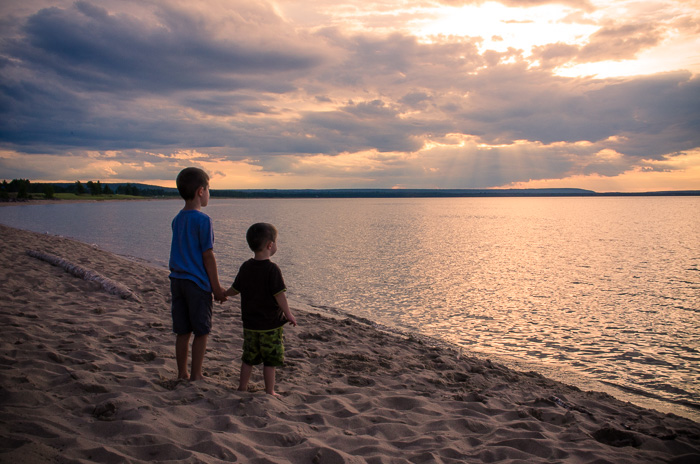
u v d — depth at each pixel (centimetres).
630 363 748
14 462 220
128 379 396
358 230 4319
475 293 1391
